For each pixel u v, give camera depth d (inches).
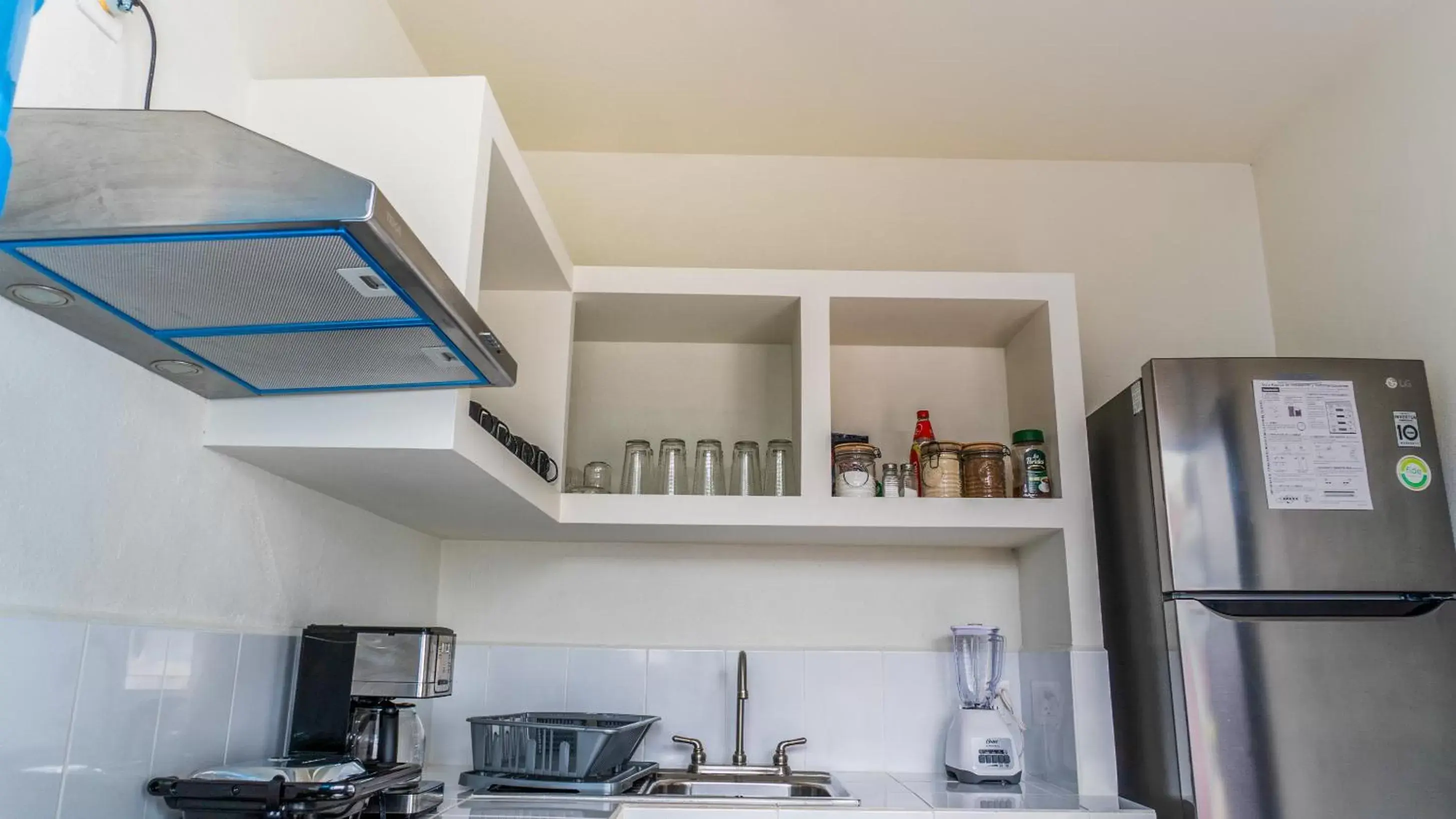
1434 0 85.2
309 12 71.1
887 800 79.7
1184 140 109.7
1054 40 92.2
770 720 96.8
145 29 51.1
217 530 59.6
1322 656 73.5
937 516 89.0
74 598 46.7
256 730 63.0
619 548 102.8
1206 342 108.8
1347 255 96.6
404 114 61.9
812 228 111.1
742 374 106.6
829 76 98.2
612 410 105.6
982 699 95.5
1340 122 97.7
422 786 69.6
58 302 42.7
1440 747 72.0
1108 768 83.2
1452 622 74.0
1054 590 91.0
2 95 24.8
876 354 107.1
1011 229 111.7
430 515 85.4
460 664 98.7
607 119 106.1
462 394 60.0
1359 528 75.8
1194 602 75.2
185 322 45.1
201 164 36.3
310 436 58.4
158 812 52.0
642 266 109.4
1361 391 78.4
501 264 85.4
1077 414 91.4
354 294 41.9
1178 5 87.1
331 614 75.7
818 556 102.4
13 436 42.9
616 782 78.7
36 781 43.3
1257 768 71.7
